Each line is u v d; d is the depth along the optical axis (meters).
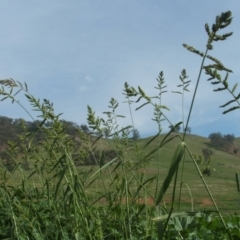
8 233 5.01
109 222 4.33
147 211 4.29
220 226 5.14
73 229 4.05
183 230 4.59
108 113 4.40
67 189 3.95
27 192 5.00
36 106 4.16
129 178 4.38
